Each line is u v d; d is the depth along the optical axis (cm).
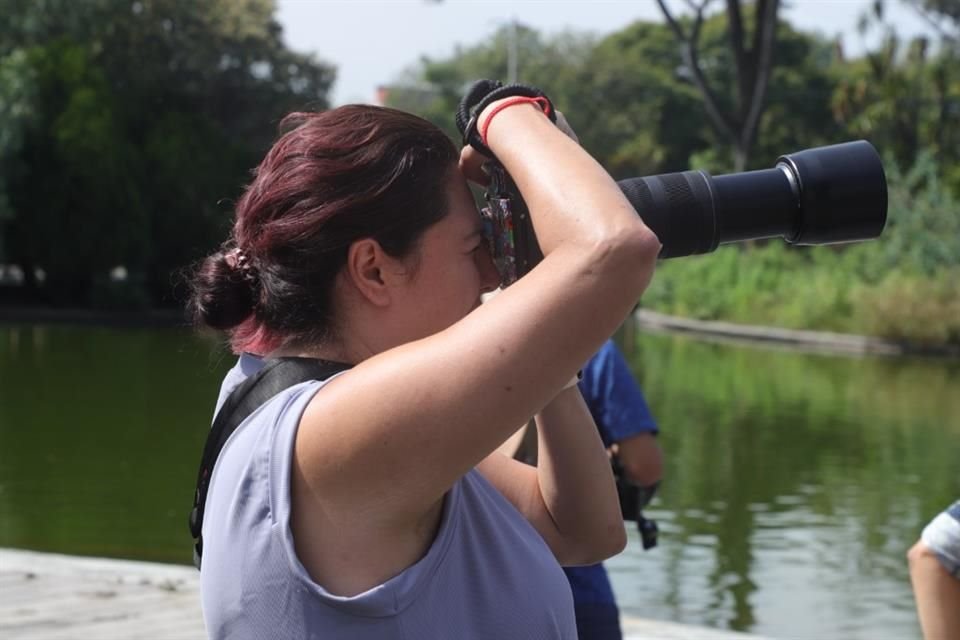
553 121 166
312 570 152
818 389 2227
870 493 1248
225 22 4650
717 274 3916
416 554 156
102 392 2016
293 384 160
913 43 5441
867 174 177
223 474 159
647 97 6481
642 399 399
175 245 4009
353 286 163
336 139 162
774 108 6078
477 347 146
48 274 3747
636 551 964
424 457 147
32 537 968
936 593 248
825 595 847
